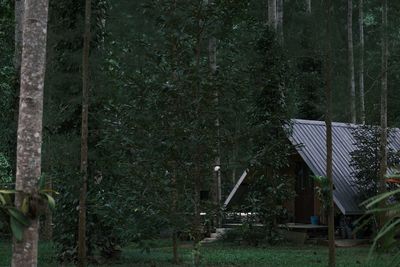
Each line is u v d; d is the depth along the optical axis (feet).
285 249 65.10
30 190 23.03
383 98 66.69
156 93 36.24
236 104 36.42
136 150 36.99
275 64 67.15
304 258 53.88
